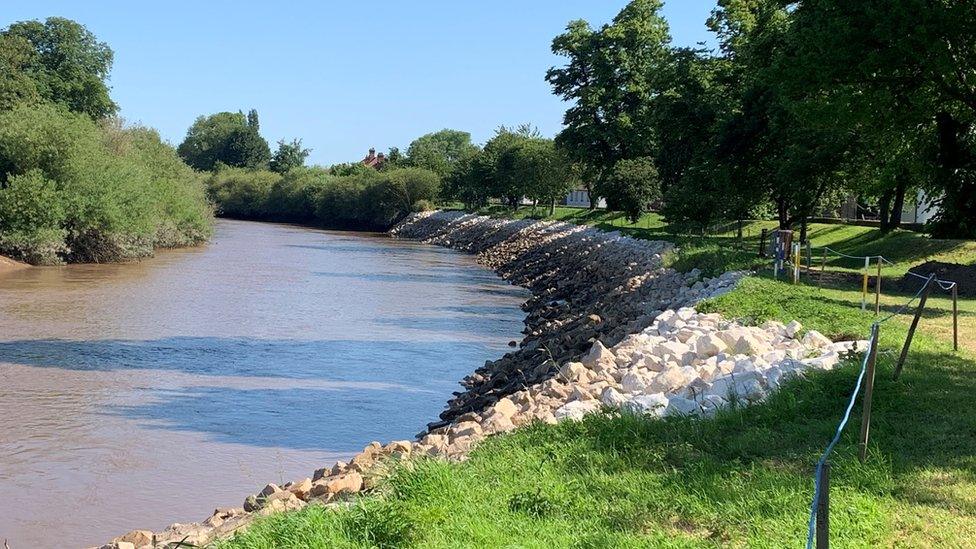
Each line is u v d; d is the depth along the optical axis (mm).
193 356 23719
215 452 15188
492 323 32312
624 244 49562
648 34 66125
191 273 46656
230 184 136250
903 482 8305
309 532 7547
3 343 24672
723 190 40688
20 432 16094
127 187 53375
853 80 25000
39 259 47719
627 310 27172
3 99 67125
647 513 7855
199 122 168125
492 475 9156
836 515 7422
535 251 62688
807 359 13727
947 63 23266
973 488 8133
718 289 24969
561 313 33750
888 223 41469
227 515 10578
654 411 11602
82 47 83000
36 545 11148
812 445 9617
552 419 11977
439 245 84250
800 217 38062
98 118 82125
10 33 79250
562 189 85250
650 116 59406
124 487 13344
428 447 11617
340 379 21531
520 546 6934
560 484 8617
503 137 102188
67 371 21281
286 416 17766
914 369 12570
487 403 17734
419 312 34594
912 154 28359
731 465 9102
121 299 34906
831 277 27953
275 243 76250
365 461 11727
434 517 7488
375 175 116000
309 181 125938
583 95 66812
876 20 23625
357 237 92312
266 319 30953
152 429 16531
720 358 15211
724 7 44938
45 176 49344
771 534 7184
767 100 37062
